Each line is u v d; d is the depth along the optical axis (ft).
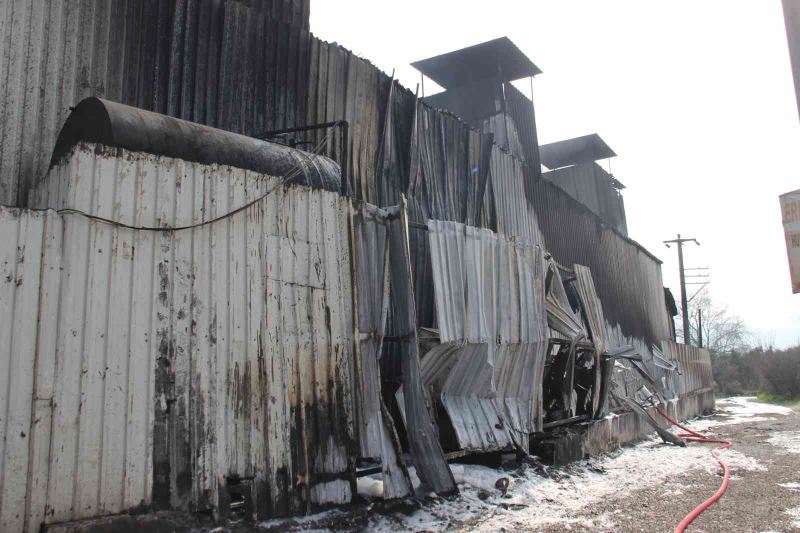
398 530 19.61
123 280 16.62
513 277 32.50
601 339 44.68
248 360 18.93
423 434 23.20
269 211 20.44
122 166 17.07
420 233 35.58
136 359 16.53
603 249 69.26
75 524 14.61
